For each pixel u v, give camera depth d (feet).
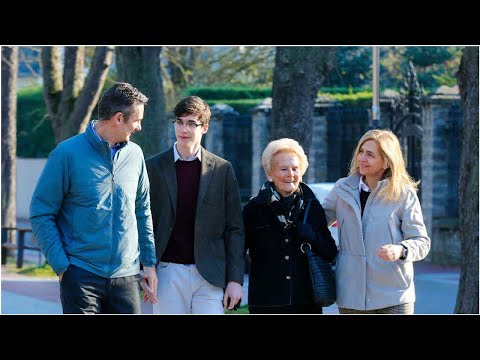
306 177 135.03
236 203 48.32
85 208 42.88
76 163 42.83
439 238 154.51
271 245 46.93
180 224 48.06
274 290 46.65
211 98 252.42
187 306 48.47
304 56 100.63
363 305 46.83
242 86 265.34
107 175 43.16
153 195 48.06
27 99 276.00
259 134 207.41
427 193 158.40
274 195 46.88
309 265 46.44
